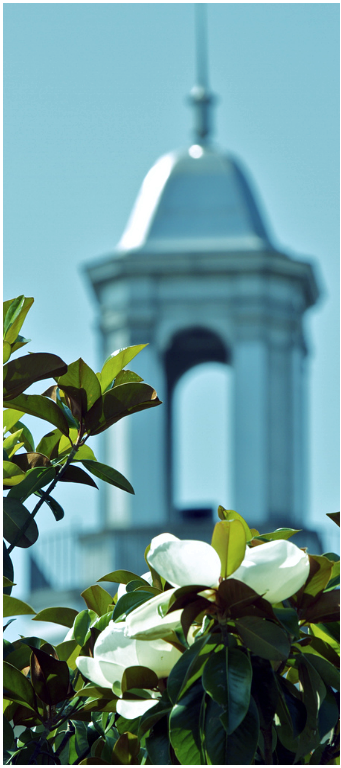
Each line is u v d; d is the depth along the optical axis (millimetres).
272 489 27594
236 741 2686
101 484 28484
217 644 2770
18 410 3465
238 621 2764
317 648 3018
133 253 28188
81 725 3600
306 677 2926
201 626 2887
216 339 28953
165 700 2941
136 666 2945
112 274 28266
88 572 27531
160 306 28328
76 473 3561
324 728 2920
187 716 2768
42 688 3326
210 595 2756
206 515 28500
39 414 3424
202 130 30875
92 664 3070
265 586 2738
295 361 28484
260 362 28000
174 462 29109
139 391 3402
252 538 3209
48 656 3299
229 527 2707
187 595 2727
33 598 27562
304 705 2881
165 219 29359
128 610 3193
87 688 3104
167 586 3254
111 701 3203
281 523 27234
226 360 29438
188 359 29375
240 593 2701
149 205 29797
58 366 3207
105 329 28500
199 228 29047
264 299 28172
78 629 3588
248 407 27844
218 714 2711
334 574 3135
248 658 2717
